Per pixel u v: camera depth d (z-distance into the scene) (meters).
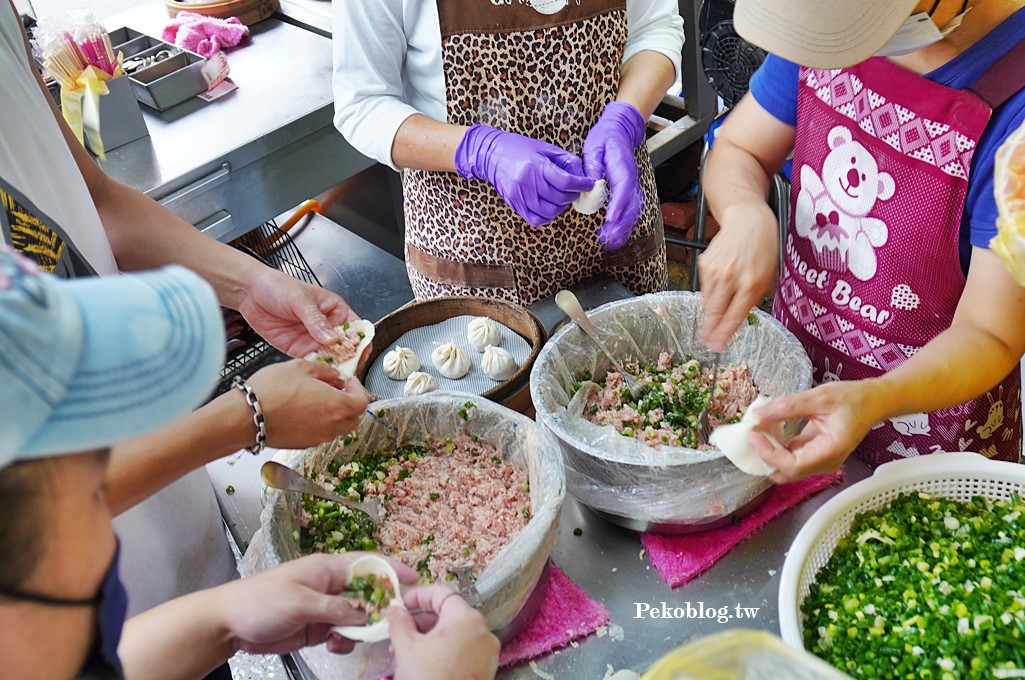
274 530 1.08
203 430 0.99
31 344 0.41
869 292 1.32
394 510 1.24
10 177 0.96
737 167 1.46
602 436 1.20
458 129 1.64
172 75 2.43
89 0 3.09
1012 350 1.12
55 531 0.51
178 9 2.87
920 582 1.02
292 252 3.01
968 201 1.14
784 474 1.03
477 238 1.79
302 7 2.99
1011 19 1.05
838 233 1.33
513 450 1.27
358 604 0.91
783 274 1.56
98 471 0.55
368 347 1.50
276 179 2.49
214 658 0.92
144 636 0.89
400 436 1.32
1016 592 0.98
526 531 1.04
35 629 0.53
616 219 1.58
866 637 0.97
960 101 1.08
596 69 1.69
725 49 2.30
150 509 1.18
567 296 1.40
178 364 0.46
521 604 1.05
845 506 1.07
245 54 2.77
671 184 3.22
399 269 3.08
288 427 1.05
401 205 2.93
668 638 1.09
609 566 1.20
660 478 1.12
